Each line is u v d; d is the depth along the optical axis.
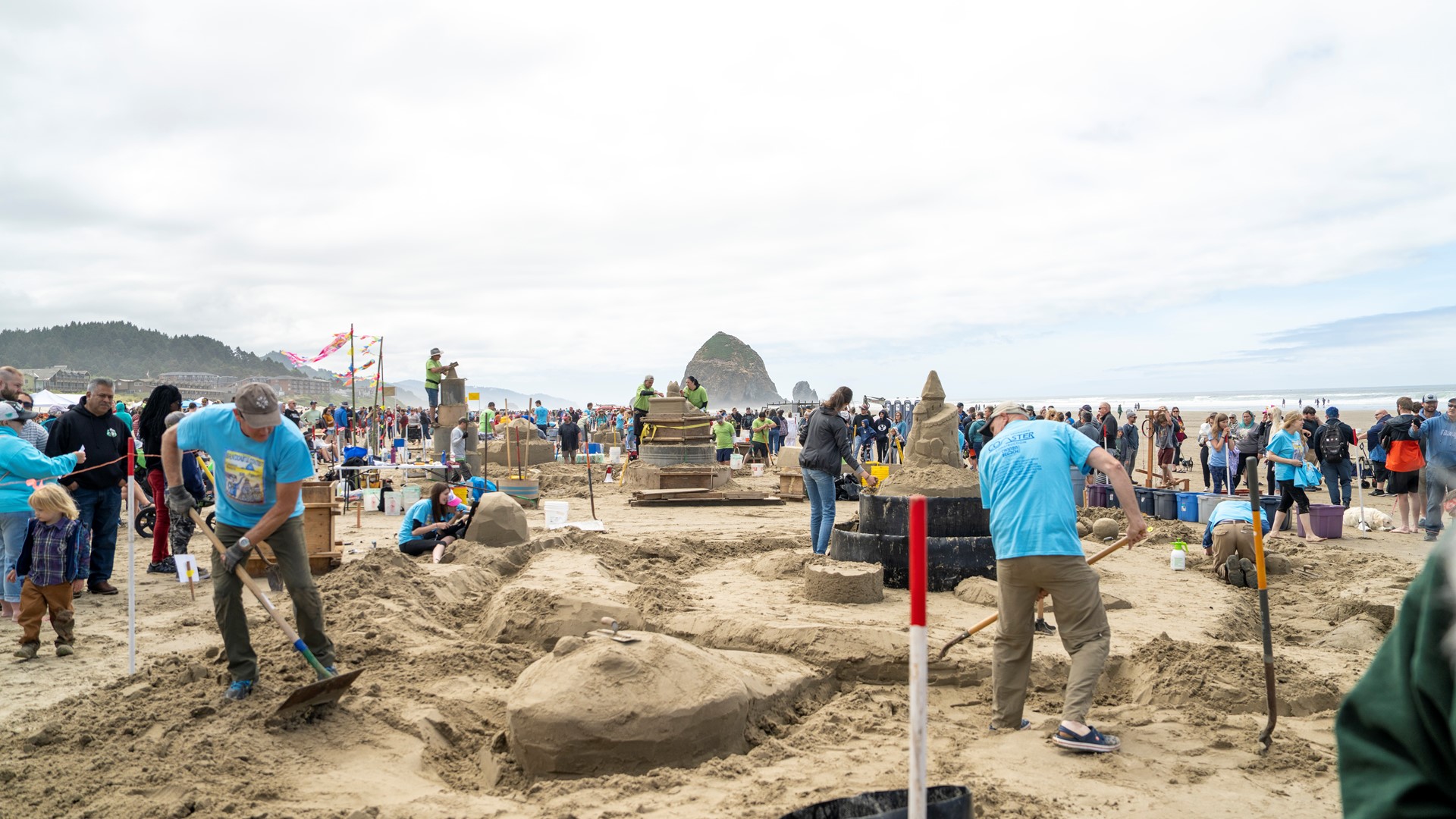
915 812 2.79
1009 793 4.52
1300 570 11.65
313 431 27.06
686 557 11.88
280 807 4.28
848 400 11.33
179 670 6.27
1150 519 15.94
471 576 9.72
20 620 7.08
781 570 10.45
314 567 10.42
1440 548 1.21
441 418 24.75
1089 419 19.02
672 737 5.01
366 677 6.35
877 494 10.41
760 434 30.16
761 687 6.09
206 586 9.92
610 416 43.75
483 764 5.33
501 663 6.82
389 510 16.59
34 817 4.28
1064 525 5.43
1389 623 8.52
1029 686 6.78
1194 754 5.10
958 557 9.55
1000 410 6.20
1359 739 1.28
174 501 5.82
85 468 9.21
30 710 5.84
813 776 4.81
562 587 8.67
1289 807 4.42
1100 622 5.43
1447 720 1.15
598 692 5.06
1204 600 9.52
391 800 4.50
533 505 17.91
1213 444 19.78
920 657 2.80
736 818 4.21
